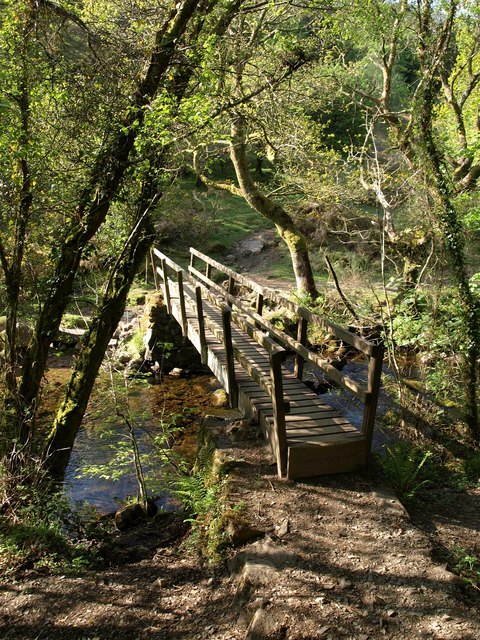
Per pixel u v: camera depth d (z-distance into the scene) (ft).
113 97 18.97
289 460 15.42
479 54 36.91
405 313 23.68
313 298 40.93
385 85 36.24
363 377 33.14
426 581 11.55
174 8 19.76
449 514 15.06
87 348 19.90
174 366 37.32
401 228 32.99
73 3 20.04
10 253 18.47
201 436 19.67
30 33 17.40
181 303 29.30
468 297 19.85
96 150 19.56
